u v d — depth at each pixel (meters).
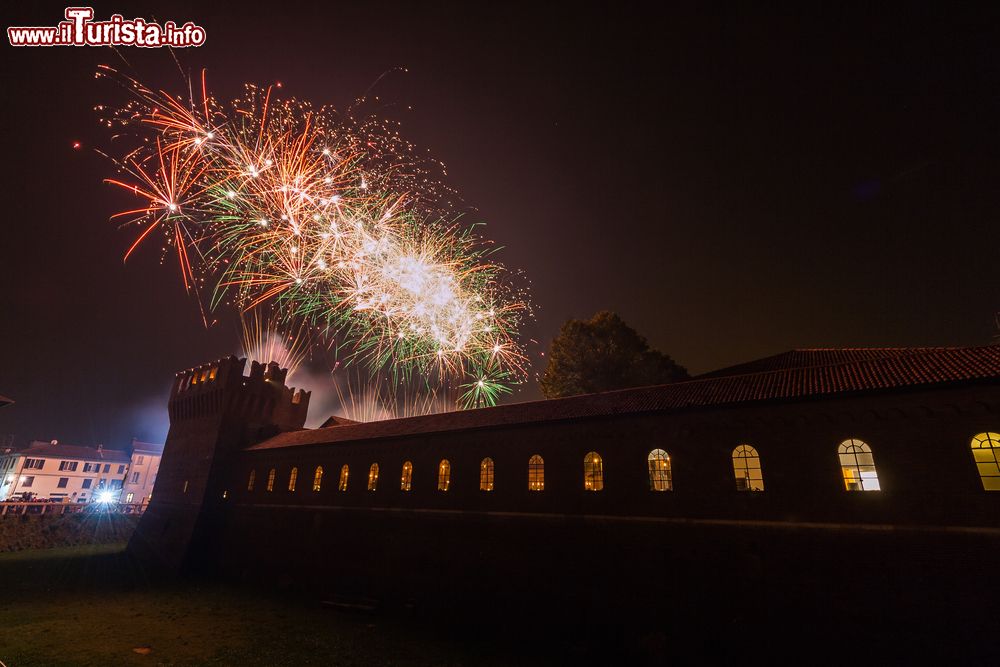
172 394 49.44
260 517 36.28
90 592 30.78
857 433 17.48
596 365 40.84
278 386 47.16
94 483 79.69
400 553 26.94
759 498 18.47
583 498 22.19
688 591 18.66
